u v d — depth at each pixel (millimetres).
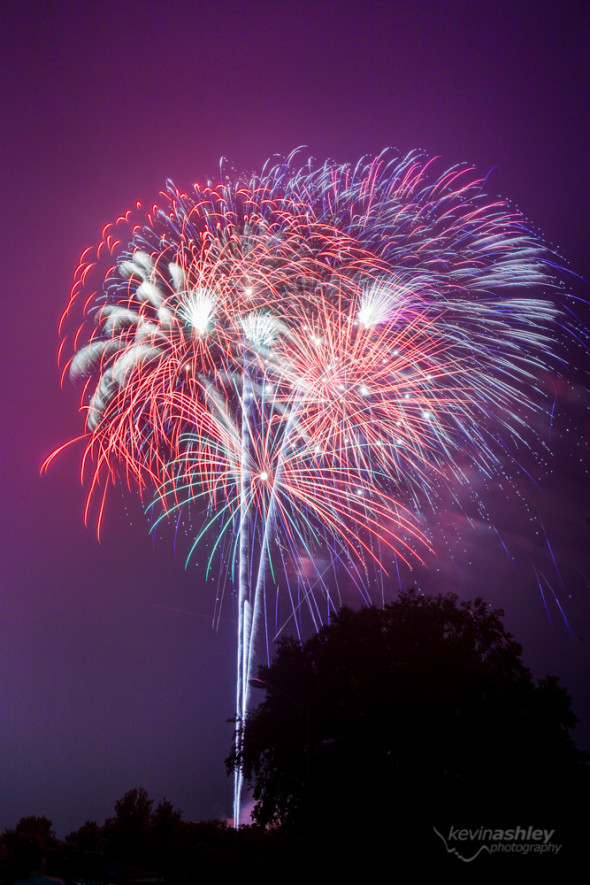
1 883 8320
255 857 19188
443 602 24562
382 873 19219
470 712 21359
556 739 21469
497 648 23828
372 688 22297
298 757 23328
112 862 18797
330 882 19250
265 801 23844
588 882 18078
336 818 20562
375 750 21734
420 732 21203
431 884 18812
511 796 19766
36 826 33844
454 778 20719
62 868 17906
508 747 20672
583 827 19094
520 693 21891
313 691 23562
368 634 24031
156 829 29844
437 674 21703
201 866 18812
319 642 25328
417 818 19797
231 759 25141
